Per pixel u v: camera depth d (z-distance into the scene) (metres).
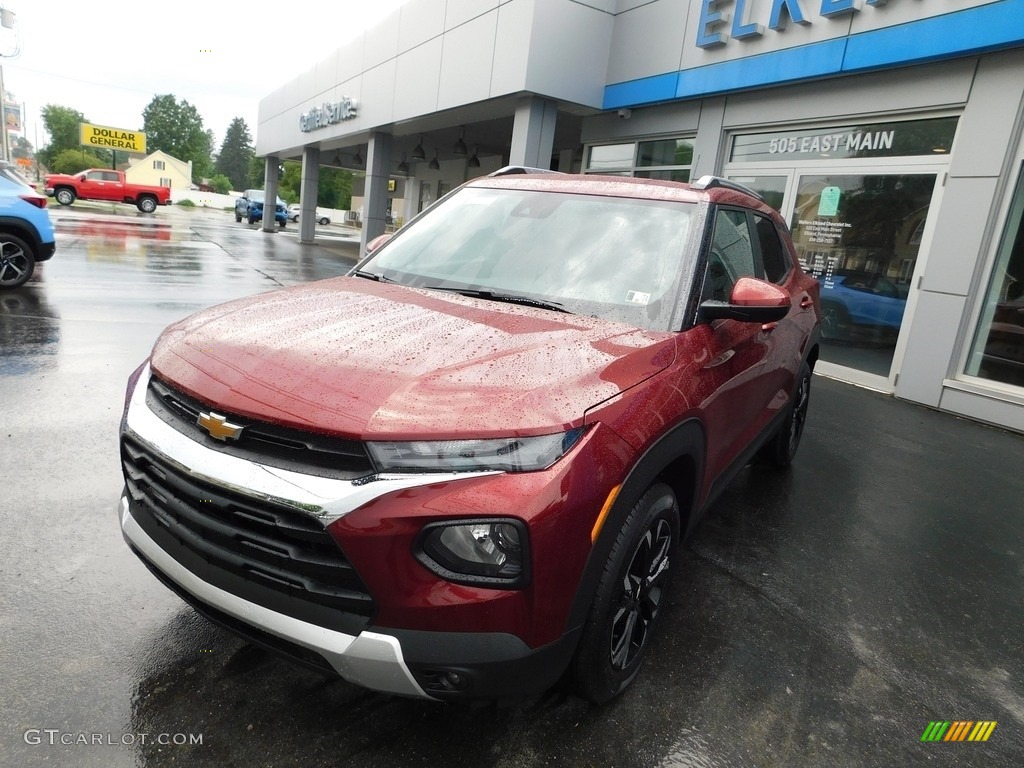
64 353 6.08
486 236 3.18
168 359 2.17
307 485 1.72
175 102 122.00
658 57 9.97
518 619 1.79
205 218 40.12
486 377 1.95
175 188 79.94
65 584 2.74
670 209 3.06
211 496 1.83
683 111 10.02
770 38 8.46
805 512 4.30
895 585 3.49
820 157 8.52
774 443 4.76
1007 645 3.07
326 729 2.15
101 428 4.41
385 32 14.94
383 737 2.14
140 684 2.27
